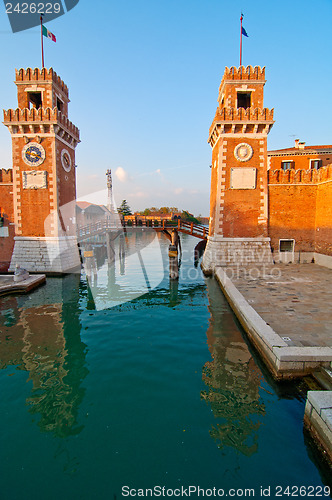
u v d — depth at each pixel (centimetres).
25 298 1491
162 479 431
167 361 804
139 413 583
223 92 2036
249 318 911
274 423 546
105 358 830
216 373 735
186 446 493
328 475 436
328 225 1867
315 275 1627
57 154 2080
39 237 2069
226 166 1939
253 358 815
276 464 456
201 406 602
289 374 654
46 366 793
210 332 1012
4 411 598
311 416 503
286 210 2039
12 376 742
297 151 2891
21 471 450
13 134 2033
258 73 1931
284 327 832
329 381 602
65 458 474
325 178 1895
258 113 1877
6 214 2145
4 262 2134
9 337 997
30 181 2052
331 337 757
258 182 1953
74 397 644
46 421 566
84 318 1183
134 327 1074
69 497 405
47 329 1068
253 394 641
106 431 534
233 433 521
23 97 2088
